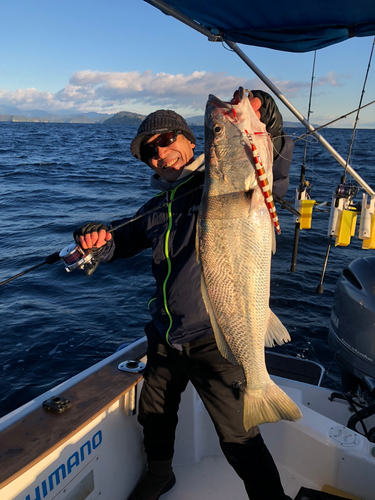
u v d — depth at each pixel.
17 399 3.98
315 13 2.05
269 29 2.29
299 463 2.22
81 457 1.76
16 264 7.33
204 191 1.62
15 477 1.38
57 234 9.17
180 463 2.48
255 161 1.47
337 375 4.13
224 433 1.82
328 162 19.14
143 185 16.52
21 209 11.91
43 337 4.99
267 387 1.72
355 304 2.87
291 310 5.51
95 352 4.74
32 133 71.25
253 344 1.66
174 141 1.89
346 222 2.52
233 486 2.31
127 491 2.15
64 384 1.98
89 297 6.12
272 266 7.09
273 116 1.74
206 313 1.80
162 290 1.88
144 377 2.07
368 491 2.02
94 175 19.62
